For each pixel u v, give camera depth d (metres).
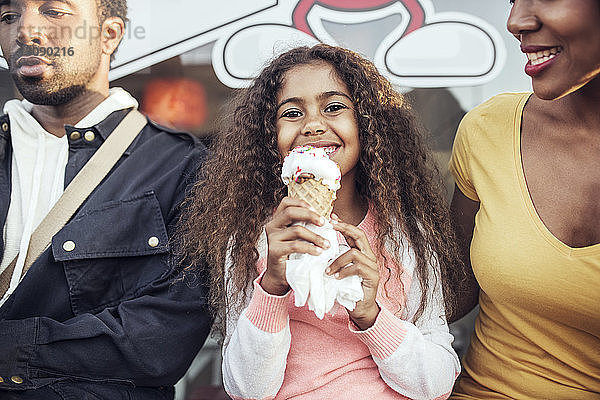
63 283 1.83
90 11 1.95
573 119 1.65
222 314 1.77
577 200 1.62
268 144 1.75
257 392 1.54
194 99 2.26
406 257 1.71
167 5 2.23
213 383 2.30
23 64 1.91
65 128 1.92
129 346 1.75
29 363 1.75
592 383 1.66
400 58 2.25
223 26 2.24
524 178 1.67
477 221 1.73
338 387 1.60
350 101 1.69
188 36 2.25
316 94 1.64
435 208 1.83
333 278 1.41
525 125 1.73
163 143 2.01
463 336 2.23
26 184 1.93
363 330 1.53
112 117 1.98
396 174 1.78
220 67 2.25
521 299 1.63
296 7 2.24
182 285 1.83
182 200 1.92
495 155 1.72
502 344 1.74
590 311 1.57
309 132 1.62
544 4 1.36
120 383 1.79
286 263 1.40
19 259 1.85
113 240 1.82
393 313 1.67
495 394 1.73
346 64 1.72
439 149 2.24
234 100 1.99
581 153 1.64
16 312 1.80
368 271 1.44
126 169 1.92
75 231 1.81
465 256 1.88
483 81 2.25
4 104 2.13
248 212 1.74
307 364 1.62
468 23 2.23
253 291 1.64
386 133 1.76
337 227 1.46
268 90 1.75
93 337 1.74
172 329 1.79
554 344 1.67
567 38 1.35
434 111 2.25
